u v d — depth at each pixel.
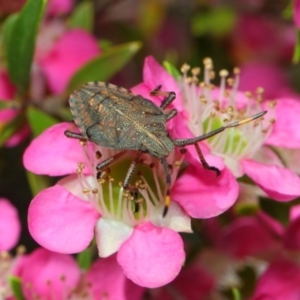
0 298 0.16
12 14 0.19
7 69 0.18
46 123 0.17
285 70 0.23
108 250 0.15
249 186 0.16
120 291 0.16
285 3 0.23
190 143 0.14
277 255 0.17
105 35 0.23
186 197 0.15
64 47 0.19
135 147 0.14
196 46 0.22
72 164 0.15
